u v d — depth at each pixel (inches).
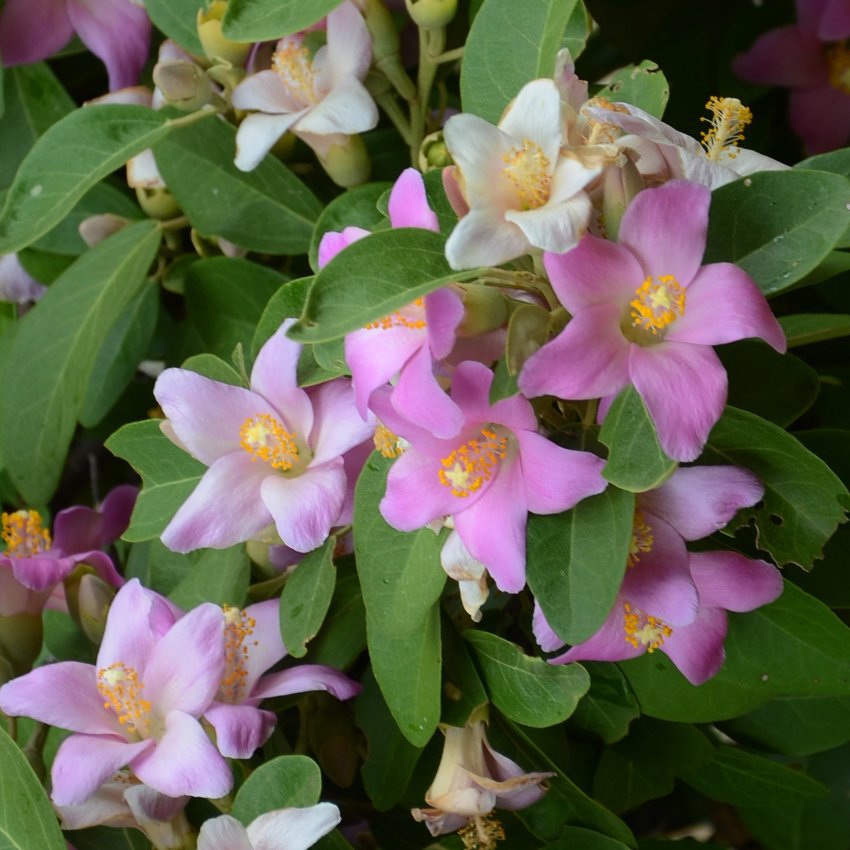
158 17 23.8
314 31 23.4
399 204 18.9
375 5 22.9
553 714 20.6
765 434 19.4
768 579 19.8
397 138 24.4
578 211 17.9
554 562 18.7
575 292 18.1
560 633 18.5
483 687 21.0
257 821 19.5
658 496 19.2
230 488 20.7
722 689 21.6
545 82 18.3
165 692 20.5
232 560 22.1
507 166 18.2
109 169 22.9
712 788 24.0
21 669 22.6
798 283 20.1
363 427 20.4
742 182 18.9
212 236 24.4
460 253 17.8
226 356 24.2
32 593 22.7
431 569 19.8
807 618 20.7
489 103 20.8
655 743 23.0
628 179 18.5
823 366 23.7
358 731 22.4
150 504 22.2
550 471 18.5
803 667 20.9
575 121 18.9
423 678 20.4
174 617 21.0
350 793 23.3
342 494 20.4
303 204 24.3
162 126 23.3
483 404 18.6
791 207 18.9
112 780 21.0
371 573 20.0
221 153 24.0
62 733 22.9
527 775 20.8
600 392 18.0
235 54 23.1
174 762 19.8
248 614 21.4
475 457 18.9
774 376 20.5
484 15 20.8
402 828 22.9
